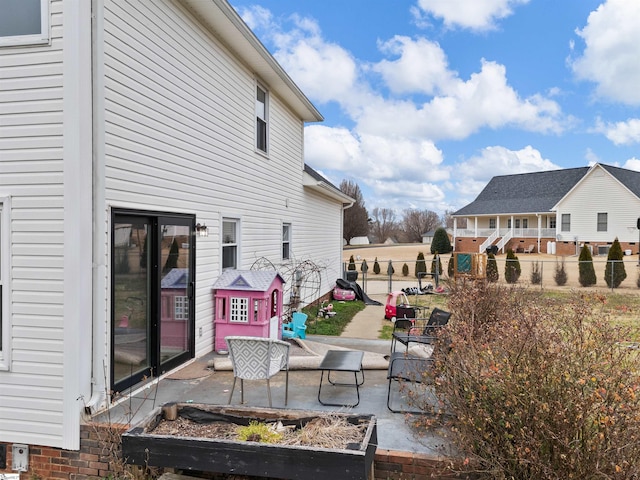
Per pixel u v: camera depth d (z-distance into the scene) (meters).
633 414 2.51
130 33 4.60
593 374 2.67
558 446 2.65
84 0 3.87
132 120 4.62
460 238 35.62
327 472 2.87
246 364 4.16
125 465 3.44
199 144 6.23
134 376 4.73
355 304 14.27
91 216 3.96
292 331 8.00
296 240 11.70
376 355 6.44
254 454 2.97
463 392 3.20
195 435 3.30
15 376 3.96
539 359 2.87
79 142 3.84
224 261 7.34
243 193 7.96
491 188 36.53
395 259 32.56
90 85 3.92
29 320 3.93
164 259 5.27
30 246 3.92
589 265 18.80
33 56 3.91
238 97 7.69
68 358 3.85
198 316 6.16
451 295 7.04
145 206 4.86
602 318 3.52
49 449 3.91
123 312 4.53
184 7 5.83
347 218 51.31
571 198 28.44
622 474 2.45
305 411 3.50
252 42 7.20
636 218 25.94
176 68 5.60
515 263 20.14
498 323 4.18
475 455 2.92
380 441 3.64
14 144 3.95
